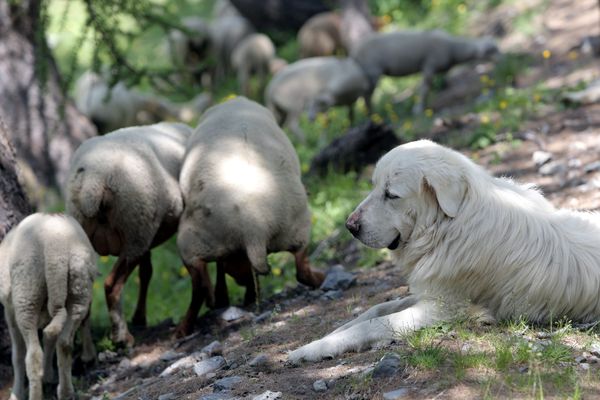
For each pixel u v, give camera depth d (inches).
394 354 298.2
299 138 791.7
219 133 426.3
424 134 697.6
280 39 1222.9
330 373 305.0
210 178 411.2
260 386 308.0
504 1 1060.5
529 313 324.8
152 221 420.2
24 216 440.5
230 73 1141.1
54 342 396.5
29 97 709.3
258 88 1053.8
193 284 420.2
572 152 581.3
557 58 829.2
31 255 357.7
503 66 808.3
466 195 323.9
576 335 308.8
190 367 375.6
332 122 839.1
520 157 597.0
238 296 502.6
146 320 473.7
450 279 327.0
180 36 1054.4
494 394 262.2
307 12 1205.1
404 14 1167.0
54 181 713.6
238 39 1128.2
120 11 577.3
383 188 331.6
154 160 421.7
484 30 1016.2
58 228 361.7
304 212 427.8
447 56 823.7
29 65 711.1
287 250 430.3
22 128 701.9
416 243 329.7
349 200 590.2
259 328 402.3
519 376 269.9
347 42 1043.3
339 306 409.7
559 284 320.8
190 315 428.1
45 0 595.8
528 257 321.7
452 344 305.3
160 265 586.9
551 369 277.6
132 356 428.1
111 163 408.8
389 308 349.4
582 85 695.1
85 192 405.4
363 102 926.4
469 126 689.0
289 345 360.5
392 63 828.6
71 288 365.7
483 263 323.3
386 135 657.6
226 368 353.4
